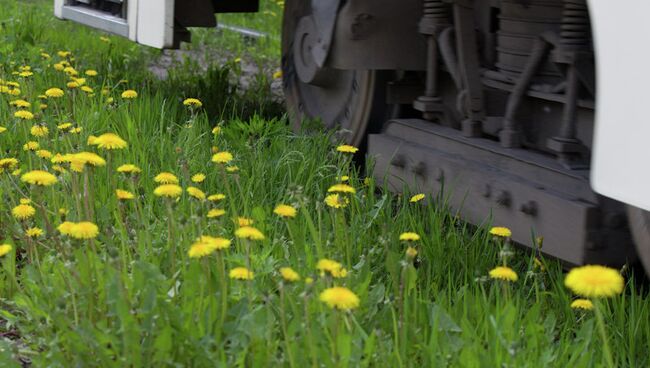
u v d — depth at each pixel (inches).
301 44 260.2
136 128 256.8
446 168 197.6
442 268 178.7
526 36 198.2
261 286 151.9
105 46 456.4
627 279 178.9
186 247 156.9
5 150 241.8
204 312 138.4
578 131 185.8
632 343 148.4
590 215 159.3
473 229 200.2
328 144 250.1
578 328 157.2
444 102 225.6
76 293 143.9
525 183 175.9
